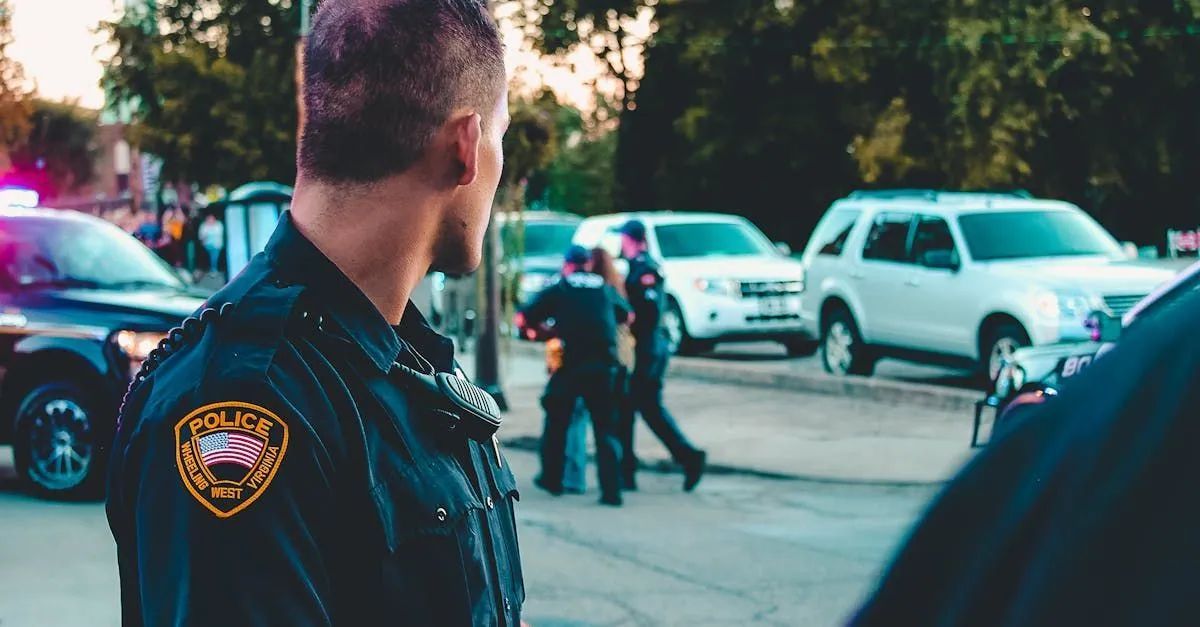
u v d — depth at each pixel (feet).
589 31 100.01
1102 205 93.91
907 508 30.17
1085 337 42.16
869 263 50.80
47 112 149.07
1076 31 76.33
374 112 5.84
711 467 35.58
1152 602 2.59
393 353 5.82
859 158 85.25
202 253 71.82
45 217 32.71
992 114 78.07
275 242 5.91
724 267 61.05
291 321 5.61
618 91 109.29
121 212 114.42
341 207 5.90
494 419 6.13
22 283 30.83
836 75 83.66
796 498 31.73
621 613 21.38
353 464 5.47
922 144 84.89
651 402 32.50
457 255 6.16
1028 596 2.79
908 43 81.10
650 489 33.24
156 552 5.24
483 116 6.05
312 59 5.99
